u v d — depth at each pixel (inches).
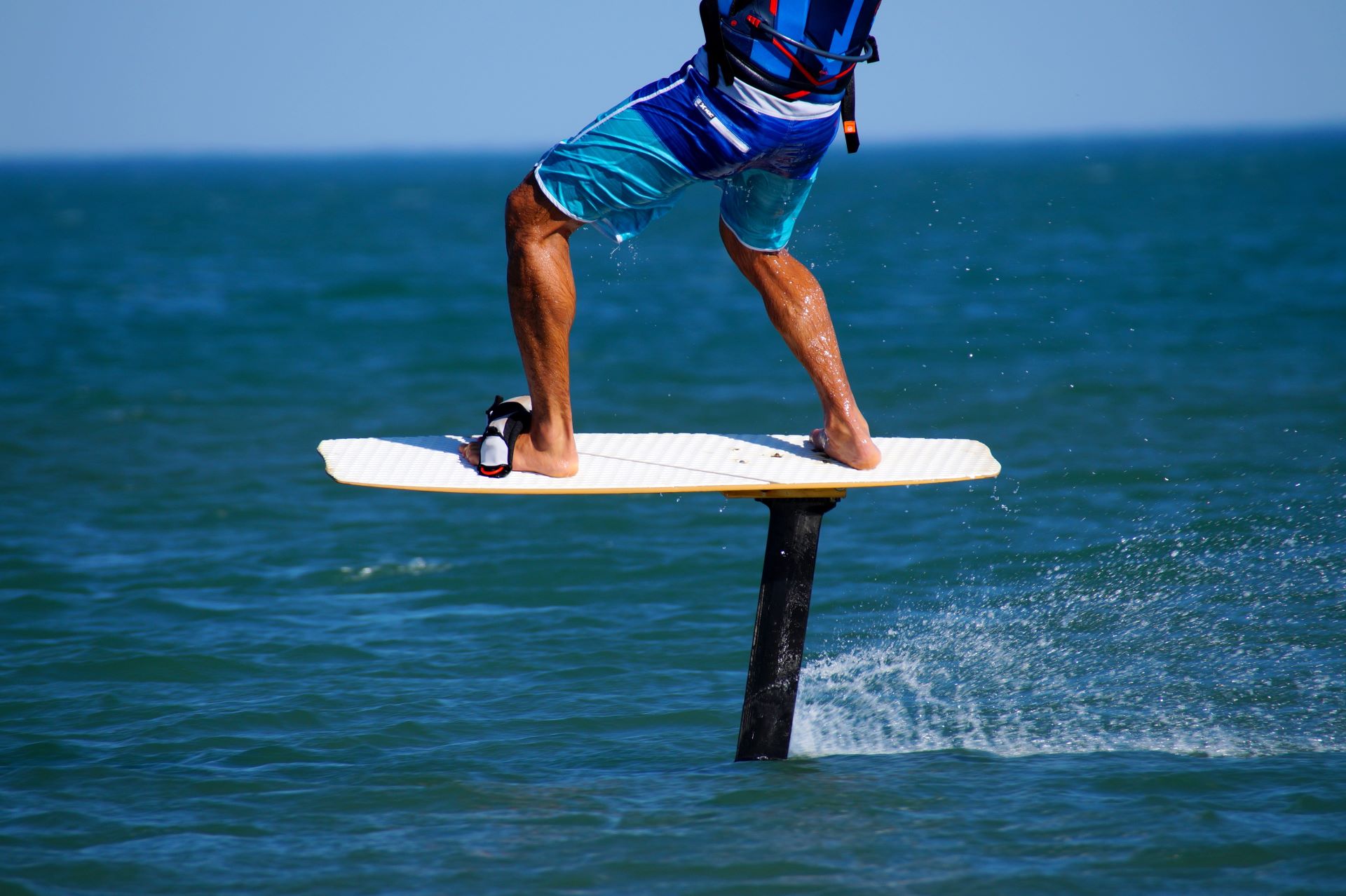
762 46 602.2
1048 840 649.6
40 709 923.4
